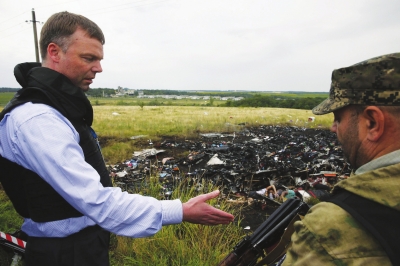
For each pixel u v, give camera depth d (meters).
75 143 1.35
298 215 1.61
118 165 9.38
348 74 0.92
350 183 0.82
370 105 0.86
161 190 5.32
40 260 1.57
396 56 0.84
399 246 0.68
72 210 1.53
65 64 1.50
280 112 39.62
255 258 1.64
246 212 5.12
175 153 11.61
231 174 7.25
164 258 3.12
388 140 0.85
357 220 0.74
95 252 1.65
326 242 0.75
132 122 23.02
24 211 1.59
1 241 2.53
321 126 22.36
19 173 1.47
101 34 1.60
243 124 23.28
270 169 7.55
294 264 0.80
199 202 1.42
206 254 3.18
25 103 1.36
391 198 0.73
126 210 1.25
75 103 1.52
